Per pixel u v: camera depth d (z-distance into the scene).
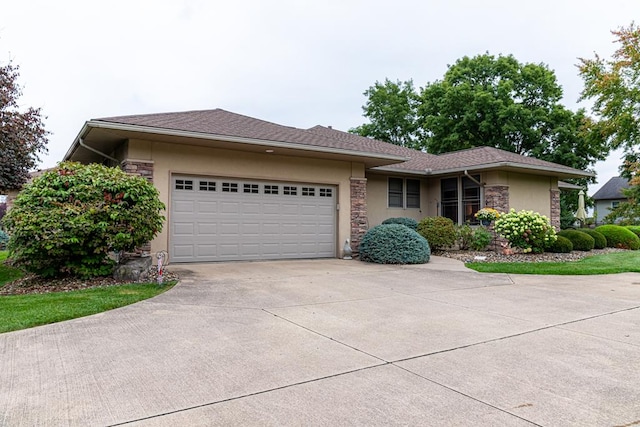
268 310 5.62
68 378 3.25
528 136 25.86
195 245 10.39
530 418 2.61
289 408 2.75
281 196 11.63
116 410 2.70
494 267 10.05
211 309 5.64
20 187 11.42
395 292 7.00
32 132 11.09
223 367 3.50
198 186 10.45
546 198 15.53
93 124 8.36
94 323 4.89
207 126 10.18
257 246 11.23
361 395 2.96
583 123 21.17
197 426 2.50
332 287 7.40
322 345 4.11
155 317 5.18
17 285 7.62
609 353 3.91
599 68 19.72
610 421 2.57
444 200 15.80
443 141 27.45
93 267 7.76
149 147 9.71
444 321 5.09
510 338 4.38
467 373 3.38
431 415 2.65
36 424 2.51
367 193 15.04
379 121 35.88
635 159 21.58
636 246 15.97
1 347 4.01
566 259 11.97
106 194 7.46
